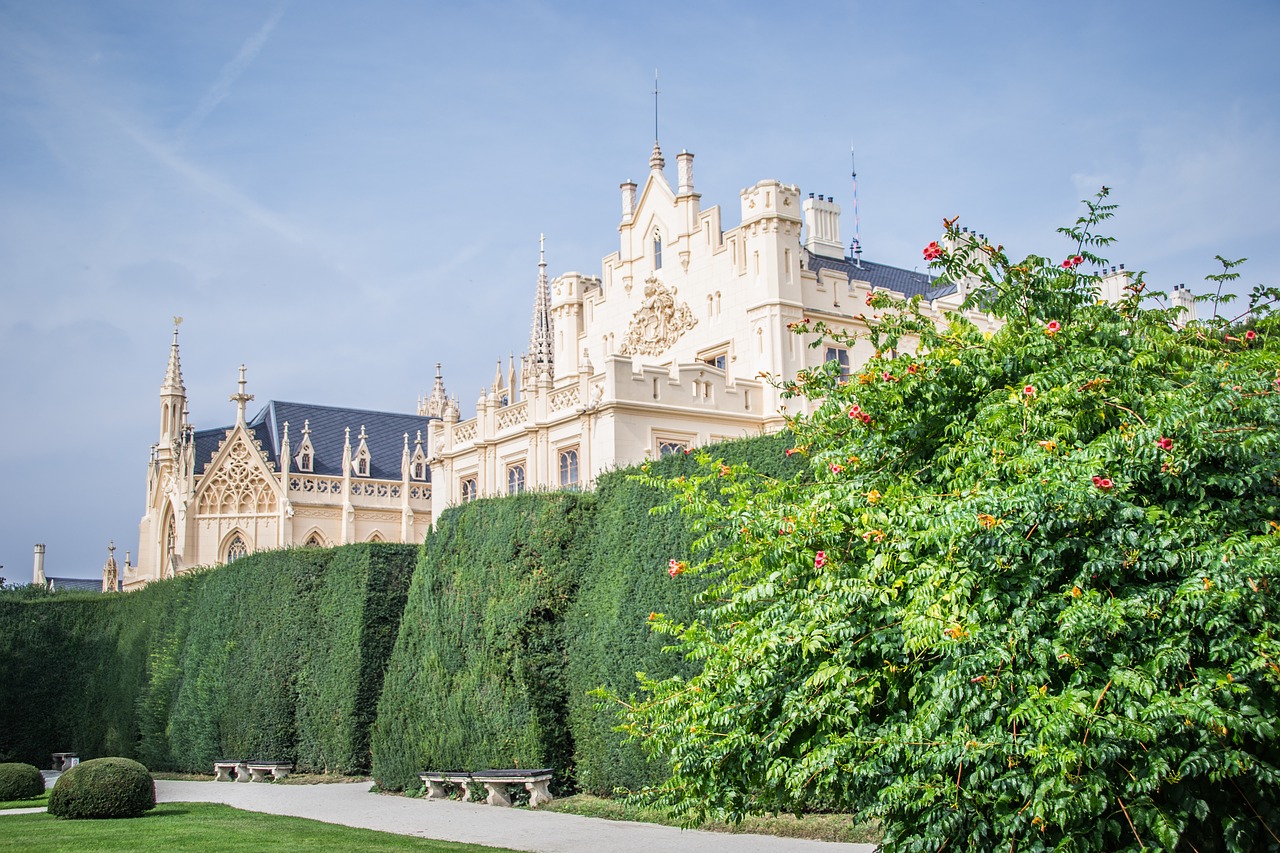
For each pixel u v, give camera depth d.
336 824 25.27
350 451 69.31
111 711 46.28
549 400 41.09
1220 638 11.67
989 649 11.88
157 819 26.22
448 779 29.34
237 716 38.47
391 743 31.69
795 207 41.66
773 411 40.00
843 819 21.95
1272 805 12.08
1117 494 12.44
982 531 12.27
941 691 12.01
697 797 14.29
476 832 23.56
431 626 31.30
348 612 35.75
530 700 28.25
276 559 38.59
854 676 12.80
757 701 13.83
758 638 13.34
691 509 15.62
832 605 12.88
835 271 43.00
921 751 12.21
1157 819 11.12
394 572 35.94
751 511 14.58
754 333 41.00
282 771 36.00
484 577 30.02
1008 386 14.19
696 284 43.84
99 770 27.03
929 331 15.54
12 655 48.41
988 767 11.87
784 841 20.84
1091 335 14.53
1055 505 12.10
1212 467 13.01
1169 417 12.47
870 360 16.03
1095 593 11.86
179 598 43.09
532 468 41.47
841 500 13.73
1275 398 12.63
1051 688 12.21
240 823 25.03
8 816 27.95
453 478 47.25
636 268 46.84
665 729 14.66
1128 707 11.30
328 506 66.94
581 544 28.84
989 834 12.30
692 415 38.62
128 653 45.75
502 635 28.95
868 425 15.31
